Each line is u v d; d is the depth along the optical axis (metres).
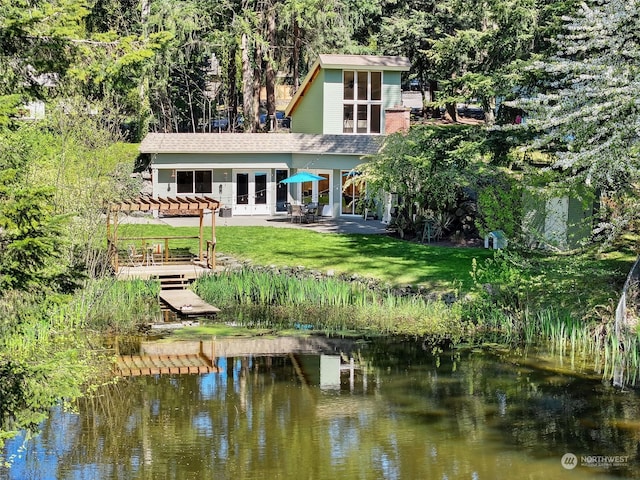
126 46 14.81
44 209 11.45
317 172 42.53
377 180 34.62
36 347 19.19
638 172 19.77
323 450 14.73
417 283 27.05
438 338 22.91
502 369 19.75
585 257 24.69
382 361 20.67
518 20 29.14
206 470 13.88
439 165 29.97
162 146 41.75
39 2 14.47
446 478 13.48
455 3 37.44
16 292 12.87
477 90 28.36
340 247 33.00
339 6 49.53
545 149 26.31
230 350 21.80
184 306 25.72
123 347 21.95
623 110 20.12
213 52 49.22
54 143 25.05
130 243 31.88
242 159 42.69
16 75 13.04
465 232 33.62
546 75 25.64
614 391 17.95
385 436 15.41
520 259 24.94
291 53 52.34
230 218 42.16
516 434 15.45
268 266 30.31
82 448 14.91
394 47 50.97
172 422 16.23
